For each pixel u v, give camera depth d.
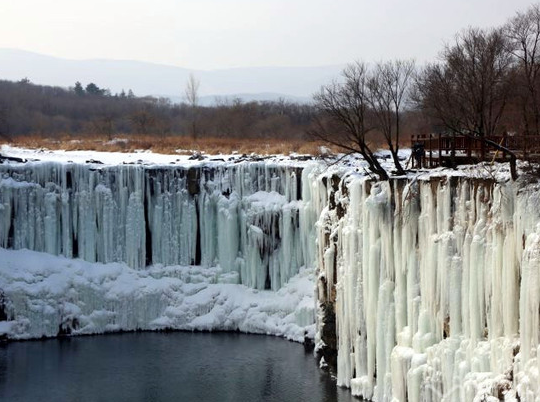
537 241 27.81
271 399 39.03
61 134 99.88
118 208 53.75
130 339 50.28
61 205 52.84
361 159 52.62
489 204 31.31
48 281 51.34
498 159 37.12
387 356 36.72
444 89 50.53
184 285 53.53
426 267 34.31
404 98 67.75
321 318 44.28
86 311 51.62
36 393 40.28
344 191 42.94
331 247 43.62
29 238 52.44
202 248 54.19
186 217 54.03
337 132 59.88
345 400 38.47
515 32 54.81
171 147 69.12
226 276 53.44
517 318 29.59
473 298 31.42
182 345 48.75
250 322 51.47
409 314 35.28
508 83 50.91
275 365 44.44
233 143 72.44
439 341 33.59
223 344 48.88
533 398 27.30
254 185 53.62
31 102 142.00
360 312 39.38
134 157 61.44
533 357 27.67
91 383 41.75
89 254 53.25
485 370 30.52
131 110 136.00
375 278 37.69
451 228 33.16
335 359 43.41
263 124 99.06
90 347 48.41
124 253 53.88
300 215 51.09
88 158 60.19
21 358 46.06
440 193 33.53
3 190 51.94
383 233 37.09
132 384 41.56
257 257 52.66
